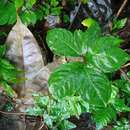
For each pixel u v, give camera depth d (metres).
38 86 0.66
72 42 0.53
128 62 0.73
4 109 0.67
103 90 0.51
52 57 0.74
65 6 0.79
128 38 0.80
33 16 0.67
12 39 0.66
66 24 0.78
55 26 0.77
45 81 0.66
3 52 0.64
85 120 0.69
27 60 0.66
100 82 0.51
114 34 0.77
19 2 0.66
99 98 0.51
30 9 0.68
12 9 0.66
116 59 0.51
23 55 0.66
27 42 0.66
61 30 0.54
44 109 0.64
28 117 0.67
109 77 0.69
